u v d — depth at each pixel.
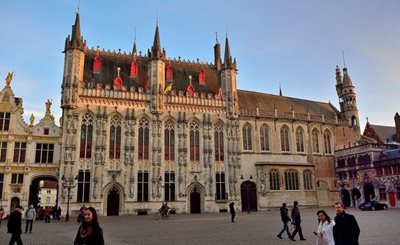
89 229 8.01
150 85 59.31
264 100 73.88
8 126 50.97
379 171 64.12
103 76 58.81
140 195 54.47
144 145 56.78
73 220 44.84
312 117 72.88
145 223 36.59
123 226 33.03
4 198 48.44
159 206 54.62
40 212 47.59
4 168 49.28
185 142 58.81
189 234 25.20
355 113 78.81
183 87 64.25
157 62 59.97
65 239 23.52
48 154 52.22
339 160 72.75
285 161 67.25
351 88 79.62
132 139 55.47
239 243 20.16
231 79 65.19
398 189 60.44
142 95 58.12
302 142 70.88
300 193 65.12
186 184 57.31
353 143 76.62
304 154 69.69
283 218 22.30
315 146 72.19
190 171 58.25
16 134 50.94
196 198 58.44
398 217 36.72
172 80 64.25
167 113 59.19
